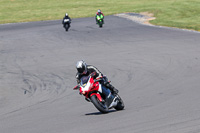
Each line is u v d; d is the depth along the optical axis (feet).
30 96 148.05
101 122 87.45
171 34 331.57
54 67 213.66
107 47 277.03
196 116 84.02
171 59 214.48
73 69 204.85
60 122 93.20
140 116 91.50
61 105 125.39
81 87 100.22
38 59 244.22
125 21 488.44
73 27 437.58
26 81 179.83
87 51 264.72
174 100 115.65
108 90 103.65
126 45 280.51
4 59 250.78
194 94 123.75
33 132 82.99
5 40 352.28
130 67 199.11
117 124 82.84
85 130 79.25
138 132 72.69
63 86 163.84
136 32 358.02
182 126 74.28
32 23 558.56
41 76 190.60
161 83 154.61
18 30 442.09
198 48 248.52
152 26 411.13
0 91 160.56
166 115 89.56
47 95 147.33
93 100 99.25
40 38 353.51
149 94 132.67
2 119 109.09
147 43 284.41
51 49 284.61
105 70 195.93
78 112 109.29
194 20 460.96
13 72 204.44
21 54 268.62
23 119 105.19
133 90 144.46
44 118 103.04
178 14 590.55
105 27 419.54
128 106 113.29
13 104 135.33
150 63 206.59
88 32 378.73
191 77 162.71
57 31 402.52
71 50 273.75
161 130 72.38
